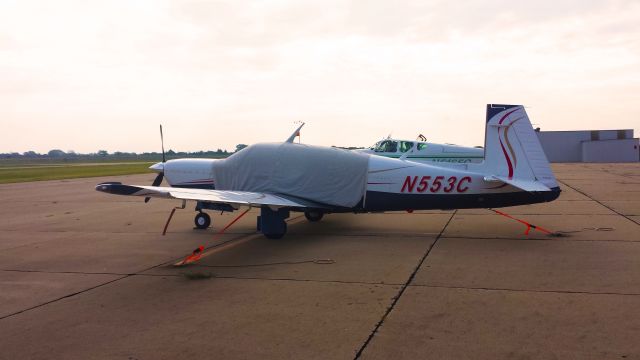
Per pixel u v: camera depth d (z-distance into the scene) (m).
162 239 10.41
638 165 46.66
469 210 14.16
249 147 11.16
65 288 6.65
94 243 10.10
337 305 5.58
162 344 4.59
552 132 61.97
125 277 7.19
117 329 5.02
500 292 5.93
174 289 6.46
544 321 4.89
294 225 11.81
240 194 9.76
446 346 4.34
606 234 9.71
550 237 9.55
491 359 4.05
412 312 5.26
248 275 7.09
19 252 9.26
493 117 9.98
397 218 12.78
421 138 20.33
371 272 7.06
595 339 4.41
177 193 8.45
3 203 18.72
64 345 4.63
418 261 7.71
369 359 4.12
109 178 34.19
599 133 60.66
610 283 6.21
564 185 21.97
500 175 9.98
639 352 4.12
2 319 5.41
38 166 75.69
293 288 6.34
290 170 10.49
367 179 10.41
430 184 10.16
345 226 11.54
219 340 4.64
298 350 4.35
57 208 16.70
